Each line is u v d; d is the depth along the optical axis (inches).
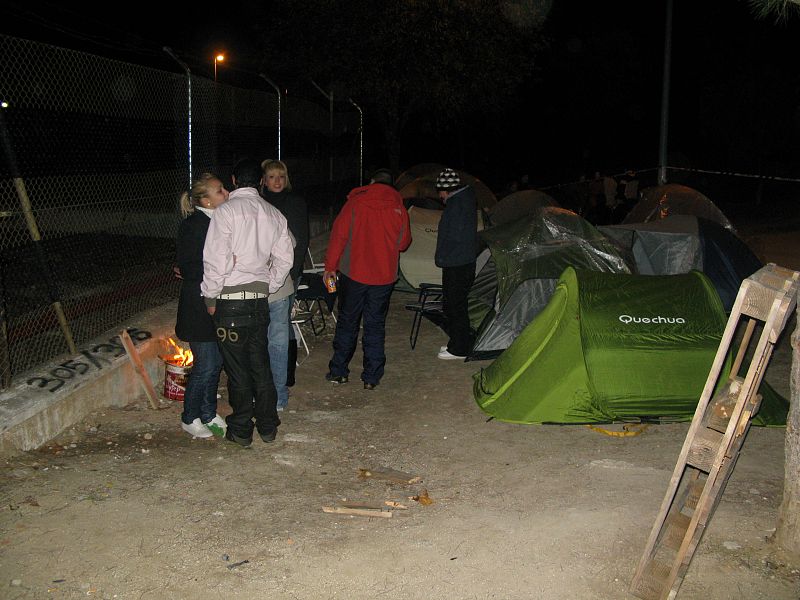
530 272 295.6
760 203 1104.8
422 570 147.7
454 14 572.7
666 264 351.3
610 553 152.7
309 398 247.6
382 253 247.4
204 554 151.9
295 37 596.4
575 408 222.2
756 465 193.8
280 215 200.5
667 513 140.3
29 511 165.5
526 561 150.6
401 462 199.2
